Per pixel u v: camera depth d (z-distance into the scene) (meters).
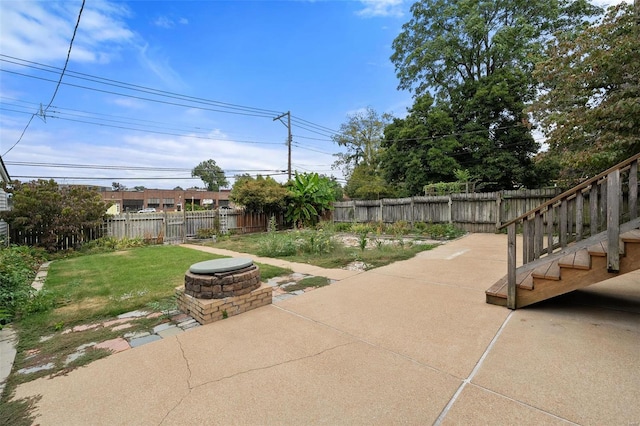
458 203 11.98
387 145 19.34
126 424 1.77
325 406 1.87
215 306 3.30
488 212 11.29
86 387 2.14
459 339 2.75
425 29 18.75
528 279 3.67
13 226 7.73
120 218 10.11
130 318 3.47
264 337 2.89
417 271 5.51
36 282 5.09
